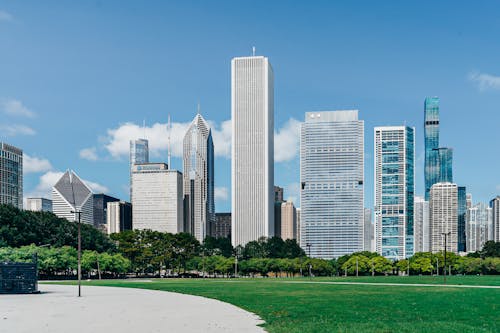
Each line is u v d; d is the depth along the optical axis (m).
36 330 34.97
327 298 61.06
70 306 53.75
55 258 147.00
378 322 37.72
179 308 49.97
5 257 128.50
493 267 197.25
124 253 199.38
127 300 61.91
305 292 73.50
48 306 54.06
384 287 85.06
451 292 69.50
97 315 44.00
